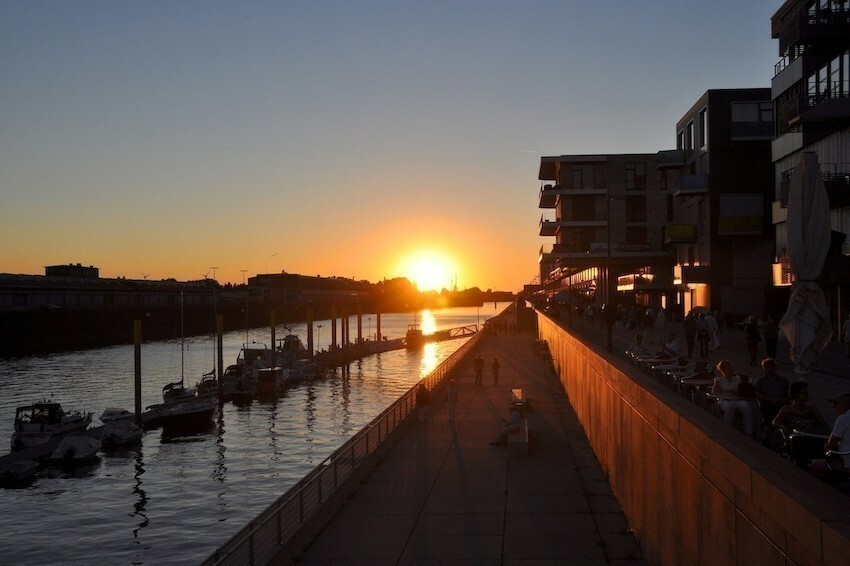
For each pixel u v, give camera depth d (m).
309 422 67.56
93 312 149.25
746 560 7.61
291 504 17.62
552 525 18.62
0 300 136.12
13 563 33.62
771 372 13.39
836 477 8.98
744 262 62.94
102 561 33.84
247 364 104.31
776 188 51.28
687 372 22.22
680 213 76.25
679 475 10.82
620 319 75.12
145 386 87.44
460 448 29.78
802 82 45.94
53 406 56.06
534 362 69.00
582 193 94.88
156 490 44.97
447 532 18.62
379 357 133.50
